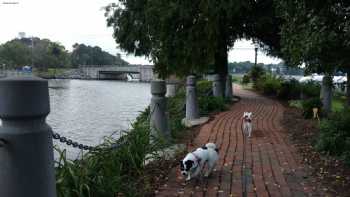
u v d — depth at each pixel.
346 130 8.96
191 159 6.24
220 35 19.09
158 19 17.86
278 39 20.84
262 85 32.16
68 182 4.90
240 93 32.06
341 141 8.41
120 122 26.58
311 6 7.01
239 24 19.53
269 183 6.42
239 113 16.47
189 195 5.80
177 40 17.34
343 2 6.86
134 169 6.64
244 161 7.88
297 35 7.44
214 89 19.89
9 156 2.73
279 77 33.66
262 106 20.06
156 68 19.16
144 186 6.12
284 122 13.73
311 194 5.91
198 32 16.97
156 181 6.43
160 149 8.07
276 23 18.70
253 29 20.55
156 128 8.76
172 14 16.77
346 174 6.95
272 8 18.02
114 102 42.66
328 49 6.89
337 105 18.11
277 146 9.38
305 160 7.97
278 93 25.25
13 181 2.74
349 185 6.34
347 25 6.67
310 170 7.25
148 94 56.47
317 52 6.83
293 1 7.45
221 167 7.39
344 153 7.84
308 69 7.61
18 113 2.71
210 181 6.49
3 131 2.73
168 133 9.44
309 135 10.62
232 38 22.12
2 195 2.75
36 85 2.77
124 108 36.28
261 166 7.50
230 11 16.20
